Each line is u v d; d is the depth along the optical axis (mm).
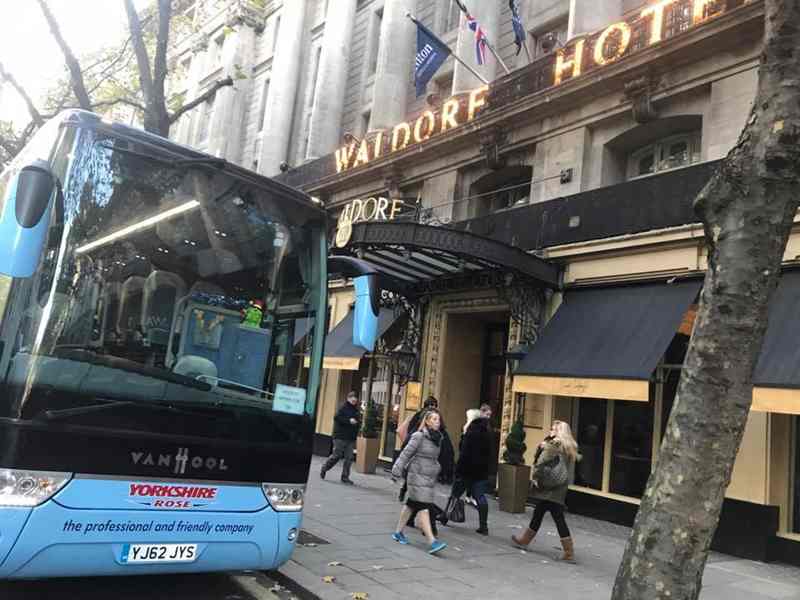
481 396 15242
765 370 8039
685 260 10117
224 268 5184
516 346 11828
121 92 15320
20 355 4055
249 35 32062
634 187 11086
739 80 10625
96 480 4172
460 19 17250
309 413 5309
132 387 4434
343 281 18375
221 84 10812
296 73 27938
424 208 16453
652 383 10570
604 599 6137
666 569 3221
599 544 8695
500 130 14734
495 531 9062
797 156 3301
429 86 19250
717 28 10633
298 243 5688
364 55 23688
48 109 15344
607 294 11195
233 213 5383
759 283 3312
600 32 12688
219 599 5520
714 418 3266
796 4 3357
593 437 11422
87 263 4465
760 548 8445
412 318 15469
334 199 20547
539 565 7270
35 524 3924
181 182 5129
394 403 16188
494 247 11266
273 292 5406
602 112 12727
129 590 5484
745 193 3367
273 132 27250
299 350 5414
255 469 4871
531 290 12234
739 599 6492
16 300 4109
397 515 9445
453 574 6590
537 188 13820
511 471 10766
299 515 5133
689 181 10234
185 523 4492
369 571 6426
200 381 4734
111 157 4797
